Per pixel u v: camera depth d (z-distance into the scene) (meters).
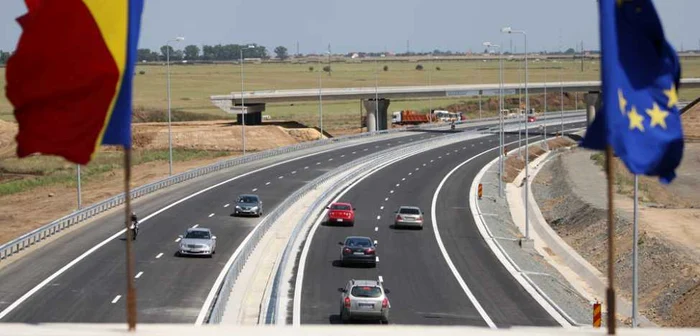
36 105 18.17
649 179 122.00
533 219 95.62
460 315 49.84
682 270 65.44
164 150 158.88
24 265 60.66
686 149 149.38
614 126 18.70
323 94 189.50
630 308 60.94
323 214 87.19
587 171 128.12
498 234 81.44
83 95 18.20
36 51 18.06
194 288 54.00
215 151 158.25
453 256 69.44
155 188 99.56
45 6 18.05
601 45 18.69
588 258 77.12
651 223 82.69
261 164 126.50
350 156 137.88
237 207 83.19
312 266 63.09
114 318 46.09
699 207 97.88
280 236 74.31
